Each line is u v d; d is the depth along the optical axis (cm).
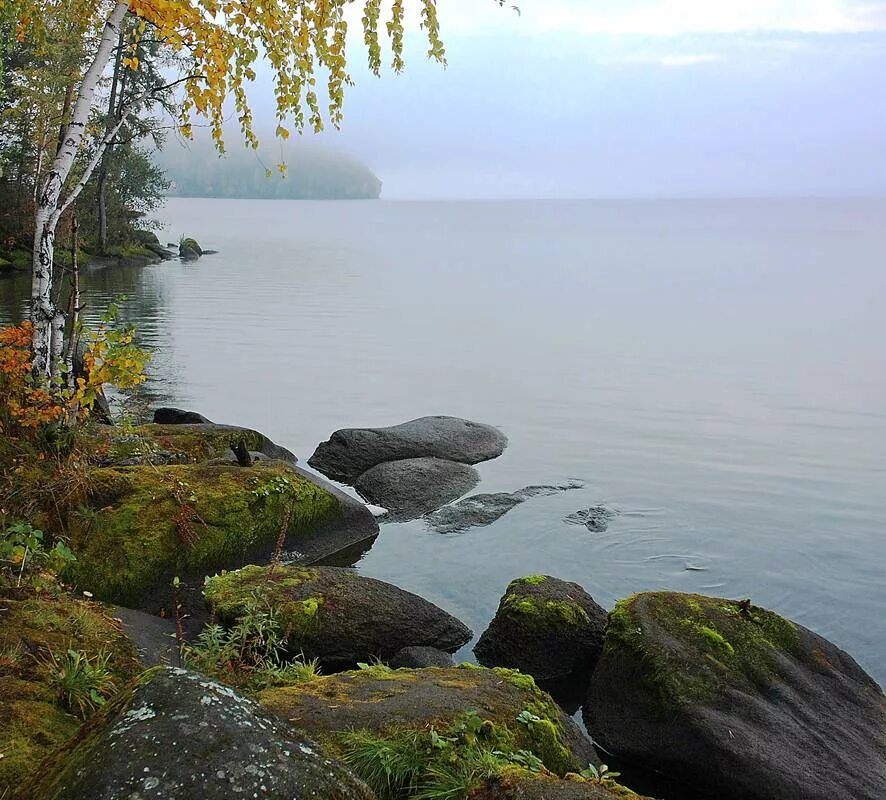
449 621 808
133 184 5559
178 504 868
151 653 608
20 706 459
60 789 291
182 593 814
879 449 1518
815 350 2509
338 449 1345
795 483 1317
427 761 462
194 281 4203
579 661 756
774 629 705
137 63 980
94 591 768
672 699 630
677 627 685
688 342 2644
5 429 812
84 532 800
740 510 1189
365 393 1917
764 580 966
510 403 1841
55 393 855
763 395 1934
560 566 991
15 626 552
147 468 914
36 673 500
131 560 799
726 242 8438
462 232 10681
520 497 1213
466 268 5334
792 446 1530
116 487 860
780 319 3150
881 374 2166
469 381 2053
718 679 647
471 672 593
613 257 6388
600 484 1293
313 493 1001
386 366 2223
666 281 4588
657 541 1072
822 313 3309
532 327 2930
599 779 473
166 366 2155
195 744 301
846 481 1331
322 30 866
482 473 1333
